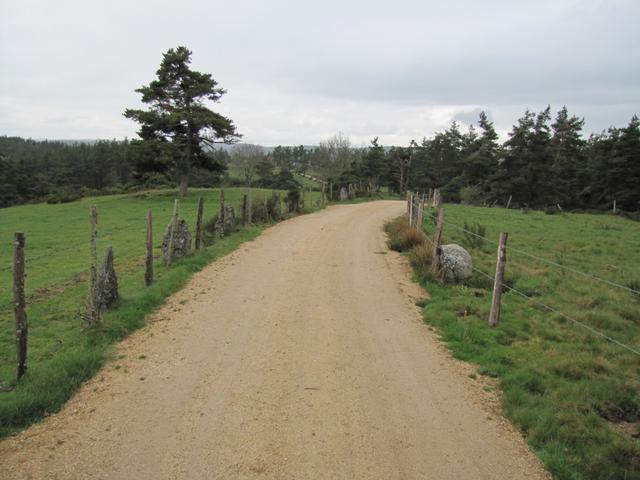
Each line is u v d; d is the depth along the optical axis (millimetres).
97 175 102688
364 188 66938
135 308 9328
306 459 4938
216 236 17625
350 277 12727
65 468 4734
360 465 4871
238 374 6895
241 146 95438
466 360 7676
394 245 16859
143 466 4781
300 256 15250
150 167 43688
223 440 5238
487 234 22281
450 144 90250
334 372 7051
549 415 5781
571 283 12859
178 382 6613
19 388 6156
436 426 5676
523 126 58781
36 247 20953
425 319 9555
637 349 8469
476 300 10773
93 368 6887
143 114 40688
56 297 11648
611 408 6297
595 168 58219
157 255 16516
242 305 10102
